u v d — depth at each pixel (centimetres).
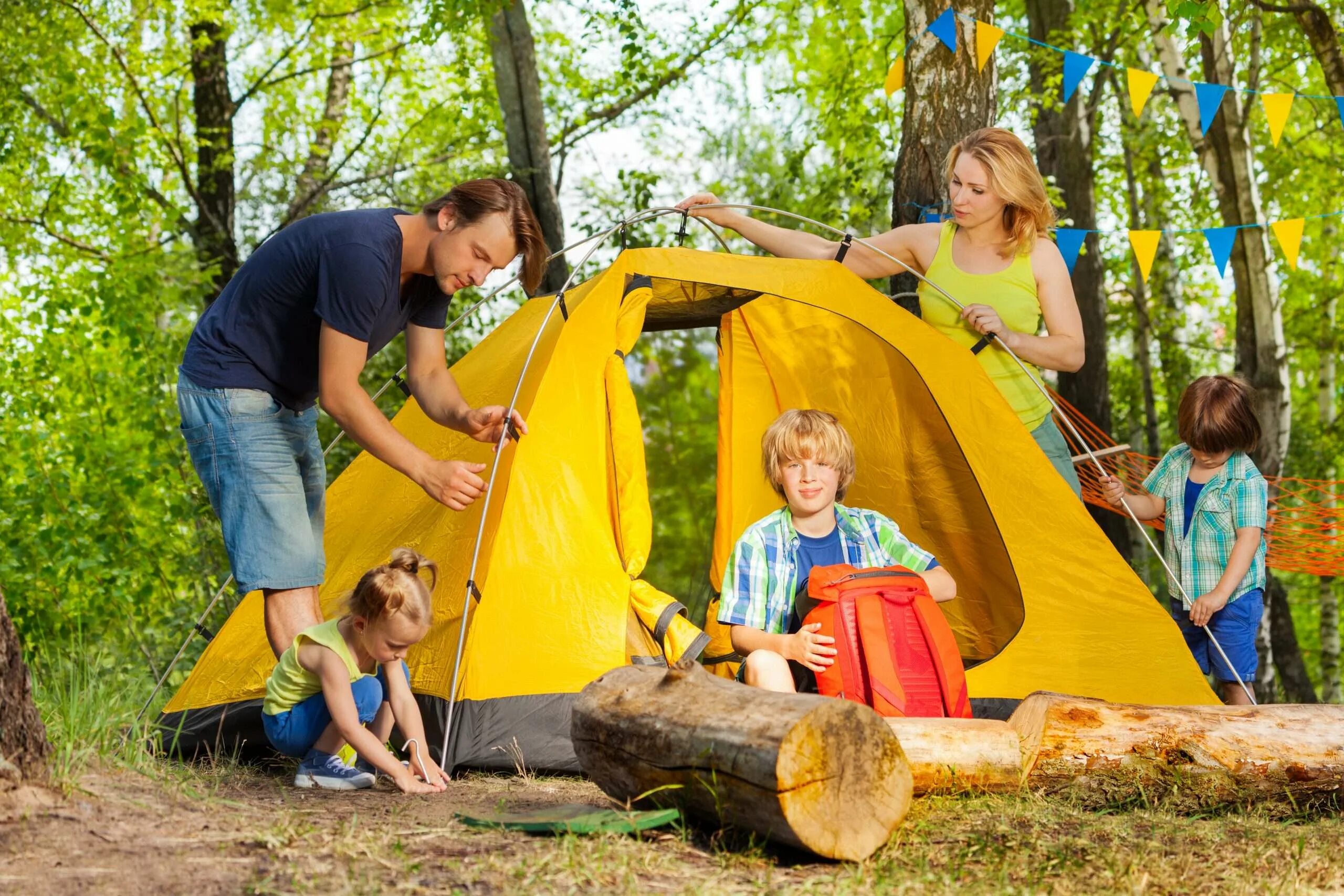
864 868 231
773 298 482
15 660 243
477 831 252
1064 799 292
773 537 366
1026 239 427
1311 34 813
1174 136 1205
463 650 357
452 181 1200
